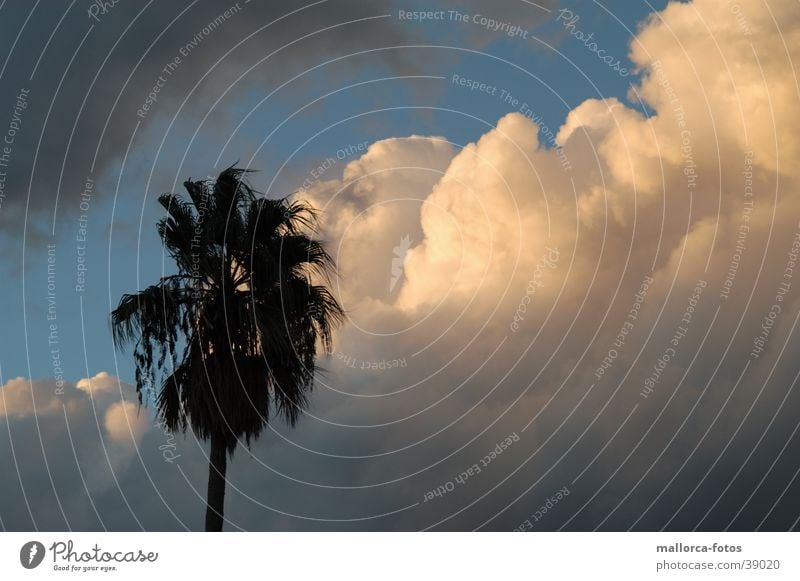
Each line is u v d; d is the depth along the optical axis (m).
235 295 23.27
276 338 22.95
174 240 23.41
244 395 22.88
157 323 23.09
